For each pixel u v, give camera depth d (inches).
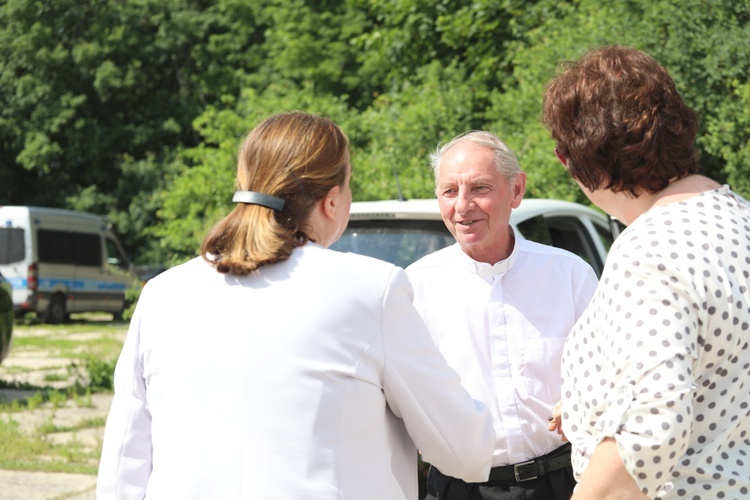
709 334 71.2
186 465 77.1
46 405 378.9
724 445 72.6
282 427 76.2
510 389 119.2
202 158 473.1
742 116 361.1
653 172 77.9
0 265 850.1
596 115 78.2
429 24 578.2
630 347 70.2
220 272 81.6
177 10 1277.1
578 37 421.1
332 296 79.2
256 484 75.3
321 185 84.2
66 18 1275.8
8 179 1334.9
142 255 1251.2
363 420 78.3
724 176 387.9
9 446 290.5
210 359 79.1
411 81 584.4
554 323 121.3
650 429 67.7
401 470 85.2
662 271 71.4
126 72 1248.2
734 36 366.6
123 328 818.8
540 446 118.5
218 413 77.5
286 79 836.6
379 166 402.0
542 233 205.8
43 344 645.3
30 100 1241.4
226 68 1218.0
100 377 427.2
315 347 77.7
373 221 190.5
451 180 122.3
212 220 431.8
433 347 83.1
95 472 264.4
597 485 70.0
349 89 784.3
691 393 68.3
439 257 126.3
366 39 640.4
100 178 1304.1
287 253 80.8
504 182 122.0
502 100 454.3
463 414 83.6
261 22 1084.5
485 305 121.5
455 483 118.9
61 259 881.5
